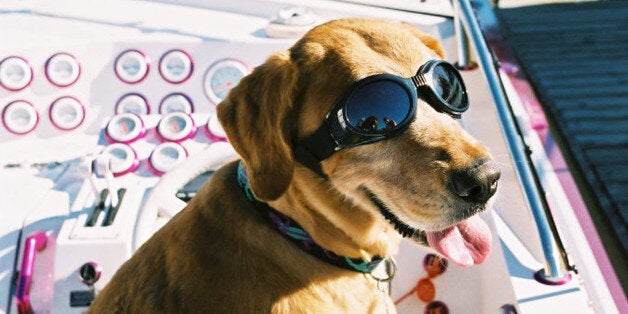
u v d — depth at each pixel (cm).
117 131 140
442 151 98
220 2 168
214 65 157
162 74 156
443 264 128
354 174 101
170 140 140
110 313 104
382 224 109
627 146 292
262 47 157
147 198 128
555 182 148
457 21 152
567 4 448
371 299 108
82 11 163
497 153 138
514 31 412
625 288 213
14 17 160
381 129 98
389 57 102
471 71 153
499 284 121
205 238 102
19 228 130
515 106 164
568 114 319
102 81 156
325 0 168
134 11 165
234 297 98
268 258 101
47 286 122
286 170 98
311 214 104
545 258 116
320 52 101
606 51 377
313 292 102
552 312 111
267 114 98
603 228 247
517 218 126
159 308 99
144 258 106
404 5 168
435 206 97
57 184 134
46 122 154
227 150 135
